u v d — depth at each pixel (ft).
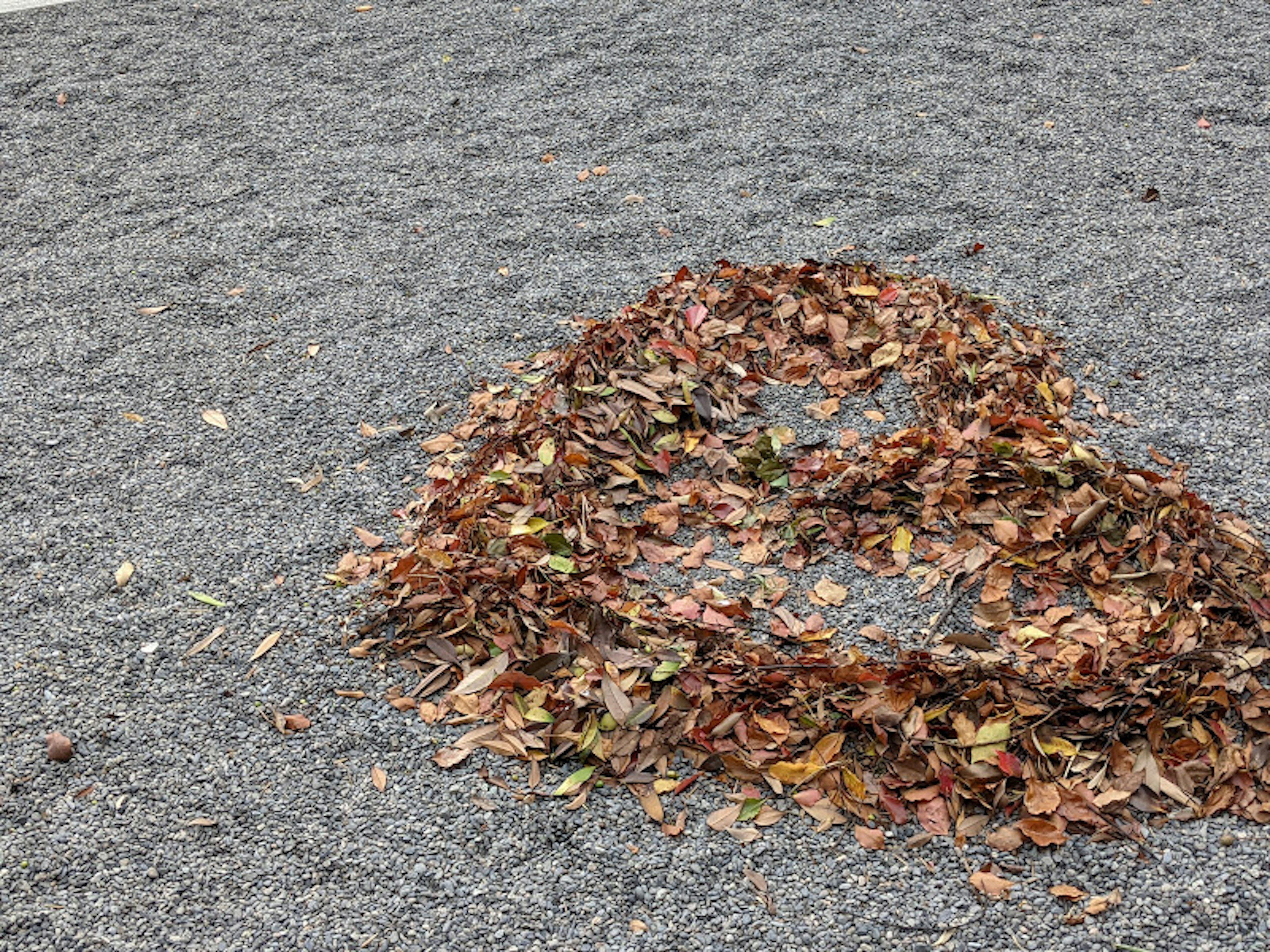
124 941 7.16
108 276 13.20
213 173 14.97
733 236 13.48
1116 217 13.55
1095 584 9.25
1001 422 10.59
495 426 11.03
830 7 18.37
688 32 17.83
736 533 10.05
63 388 11.68
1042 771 7.93
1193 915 7.12
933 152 14.83
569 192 14.35
